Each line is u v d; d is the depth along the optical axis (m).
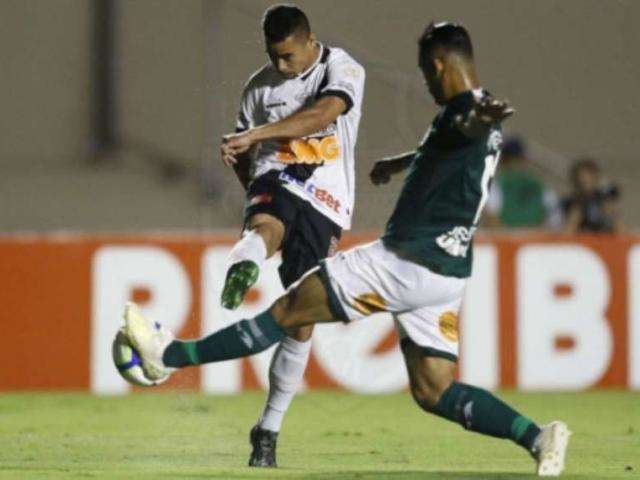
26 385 44.78
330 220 27.27
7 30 58.22
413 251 22.94
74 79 58.09
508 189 52.91
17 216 57.50
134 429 34.97
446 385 23.73
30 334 44.69
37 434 33.62
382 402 42.00
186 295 44.34
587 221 51.53
